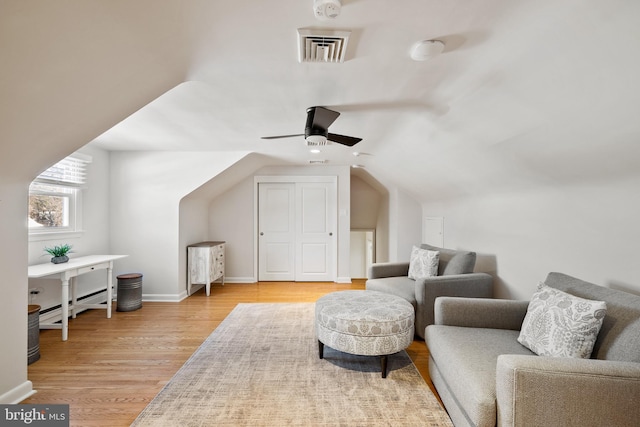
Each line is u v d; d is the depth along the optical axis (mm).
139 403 1970
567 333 1507
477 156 2658
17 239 1993
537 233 2549
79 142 2014
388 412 1877
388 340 2240
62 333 2957
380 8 1254
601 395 1225
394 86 2020
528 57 1467
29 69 1333
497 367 1354
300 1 1211
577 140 1723
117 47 1423
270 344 2859
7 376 1937
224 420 1796
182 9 1241
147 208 4363
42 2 1093
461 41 1478
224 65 1756
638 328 1367
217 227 5531
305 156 4598
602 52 1221
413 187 4738
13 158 1792
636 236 1723
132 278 3898
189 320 3541
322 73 1860
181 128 3127
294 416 1835
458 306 2117
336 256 5566
